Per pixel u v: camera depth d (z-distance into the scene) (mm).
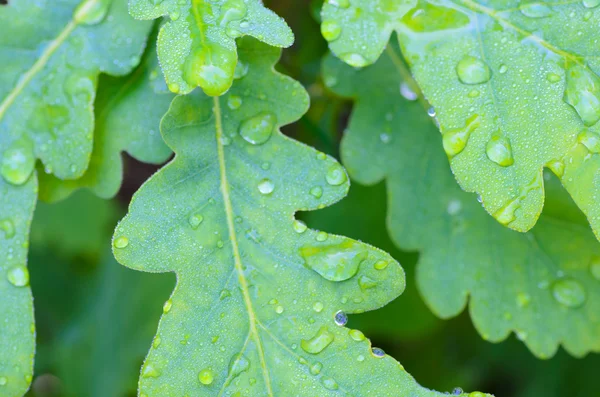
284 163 325
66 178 331
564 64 317
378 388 314
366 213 402
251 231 322
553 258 348
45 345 540
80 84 332
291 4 387
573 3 320
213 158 325
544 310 347
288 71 389
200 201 322
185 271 318
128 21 334
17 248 328
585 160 313
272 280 319
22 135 331
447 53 320
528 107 316
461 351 490
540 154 314
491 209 313
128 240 317
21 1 333
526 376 476
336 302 318
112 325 474
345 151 354
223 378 314
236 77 330
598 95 315
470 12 321
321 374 314
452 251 351
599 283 347
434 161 354
